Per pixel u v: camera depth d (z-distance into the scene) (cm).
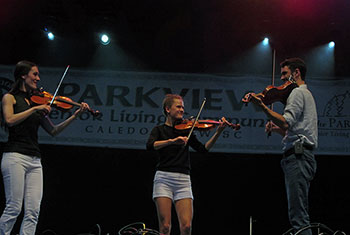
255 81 545
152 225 546
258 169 549
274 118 308
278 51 556
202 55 568
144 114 547
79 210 554
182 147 339
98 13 555
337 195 530
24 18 577
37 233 547
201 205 546
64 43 576
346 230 521
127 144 543
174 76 555
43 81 557
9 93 322
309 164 302
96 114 371
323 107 530
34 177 311
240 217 539
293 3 537
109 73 560
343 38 546
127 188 557
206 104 543
